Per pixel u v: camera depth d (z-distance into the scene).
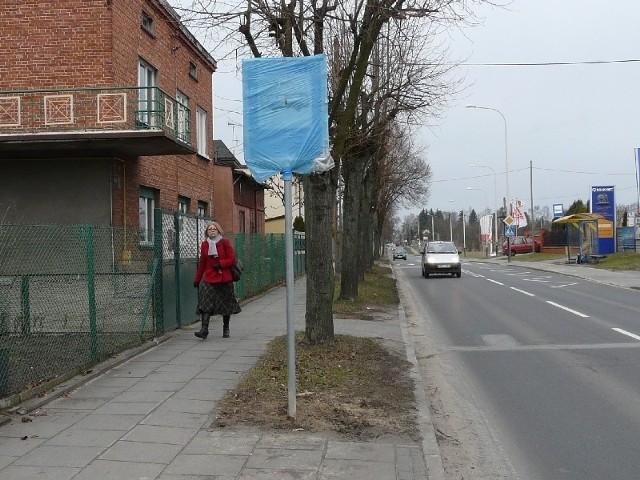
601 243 39.91
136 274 9.73
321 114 5.89
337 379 7.55
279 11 9.09
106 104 14.51
